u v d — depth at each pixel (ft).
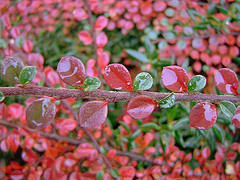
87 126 0.30
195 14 0.69
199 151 0.58
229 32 0.66
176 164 0.57
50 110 0.30
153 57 0.67
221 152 0.57
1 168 0.57
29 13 0.86
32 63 0.62
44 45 0.83
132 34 0.83
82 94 0.31
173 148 0.60
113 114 0.71
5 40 0.62
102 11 0.80
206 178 0.55
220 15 0.70
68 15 0.81
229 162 0.56
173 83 0.33
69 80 0.31
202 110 0.32
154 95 0.33
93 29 0.65
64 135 0.62
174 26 0.78
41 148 0.57
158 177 0.57
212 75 0.66
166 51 0.72
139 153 0.61
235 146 0.57
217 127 0.53
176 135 0.58
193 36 0.69
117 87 0.32
